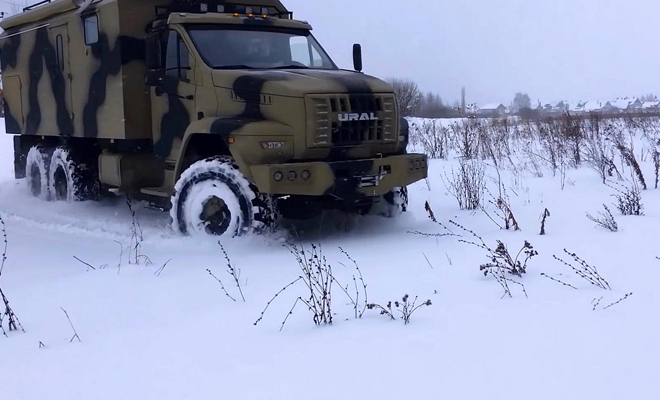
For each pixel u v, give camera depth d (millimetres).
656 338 3516
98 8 8453
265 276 5371
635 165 8648
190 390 3246
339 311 4371
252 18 7898
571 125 14312
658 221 6500
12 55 11219
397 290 4734
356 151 6824
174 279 5355
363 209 7840
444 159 14625
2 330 4312
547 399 2910
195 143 7441
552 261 5242
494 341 3617
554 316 3955
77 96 9266
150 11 8227
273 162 6496
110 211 9461
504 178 10562
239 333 4047
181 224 7156
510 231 6598
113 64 8242
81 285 5254
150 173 8742
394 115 7145
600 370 3166
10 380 3514
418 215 8016
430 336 3756
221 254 6332
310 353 3623
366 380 3221
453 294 4543
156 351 3820
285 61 7840
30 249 7012
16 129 11344
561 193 8719
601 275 4766
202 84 7285
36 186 11258
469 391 3031
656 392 2912
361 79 7078
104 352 3855
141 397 3209
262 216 6602
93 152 10000
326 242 6746
